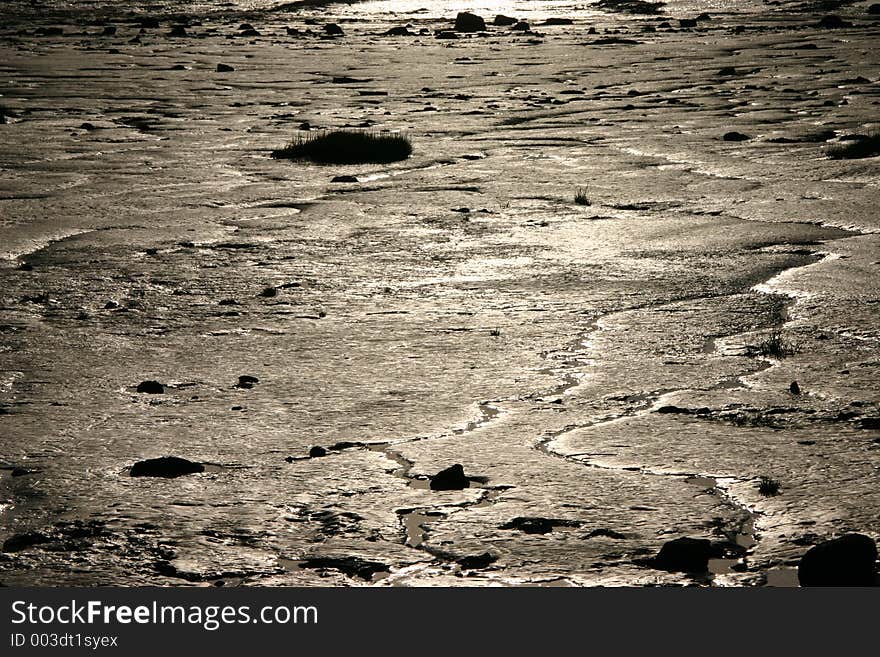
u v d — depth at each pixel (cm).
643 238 1395
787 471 675
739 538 593
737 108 2775
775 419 766
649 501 635
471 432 749
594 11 8294
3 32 6197
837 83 3281
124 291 1159
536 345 952
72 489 657
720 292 1128
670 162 2002
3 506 637
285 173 1922
